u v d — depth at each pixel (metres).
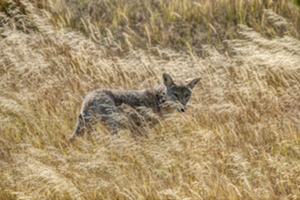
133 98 21.03
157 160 17.02
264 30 34.62
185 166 16.58
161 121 21.20
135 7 39.62
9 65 27.56
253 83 25.03
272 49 28.66
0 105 23.14
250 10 37.28
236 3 37.66
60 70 27.22
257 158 17.53
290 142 18.36
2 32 34.16
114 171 16.16
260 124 19.75
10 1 34.00
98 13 38.34
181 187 15.03
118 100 20.47
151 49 33.25
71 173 15.86
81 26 36.38
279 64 25.30
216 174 15.67
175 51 33.25
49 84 25.41
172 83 21.45
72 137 18.94
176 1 38.91
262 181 15.39
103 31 36.06
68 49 30.59
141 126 20.73
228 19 37.06
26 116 21.81
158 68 26.45
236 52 31.88
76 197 14.35
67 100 24.00
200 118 21.69
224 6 38.09
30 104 23.28
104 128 20.36
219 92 23.84
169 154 17.38
